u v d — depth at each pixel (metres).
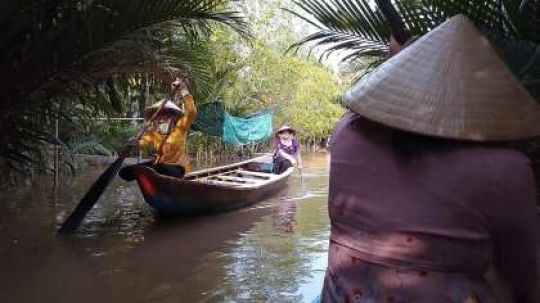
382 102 1.42
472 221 1.29
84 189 10.58
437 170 1.32
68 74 4.71
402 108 1.39
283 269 5.94
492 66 1.42
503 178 1.28
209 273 5.82
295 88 21.16
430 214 1.31
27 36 4.61
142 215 8.64
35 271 5.82
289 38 19.17
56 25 4.41
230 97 17.22
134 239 7.20
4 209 8.65
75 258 6.29
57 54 4.53
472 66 1.42
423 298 1.31
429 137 1.36
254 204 10.03
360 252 1.39
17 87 4.63
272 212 9.30
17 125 4.83
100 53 4.88
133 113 16.14
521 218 1.29
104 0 4.59
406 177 1.35
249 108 18.62
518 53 2.97
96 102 5.94
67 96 5.13
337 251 1.46
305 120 23.47
